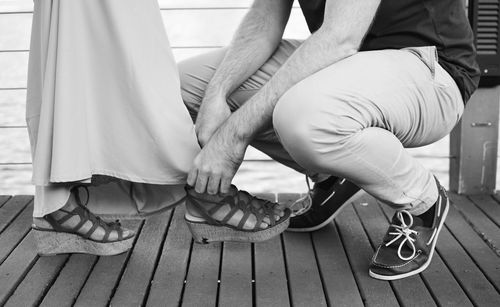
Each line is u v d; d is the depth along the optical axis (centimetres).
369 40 208
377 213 275
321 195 245
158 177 195
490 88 297
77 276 212
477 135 302
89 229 214
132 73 189
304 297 198
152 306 193
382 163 194
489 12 281
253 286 211
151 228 256
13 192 348
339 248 235
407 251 210
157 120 191
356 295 199
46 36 193
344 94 187
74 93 190
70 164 190
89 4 189
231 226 211
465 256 229
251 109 194
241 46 223
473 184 305
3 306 195
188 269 220
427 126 204
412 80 195
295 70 192
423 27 202
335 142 188
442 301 194
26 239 246
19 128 348
